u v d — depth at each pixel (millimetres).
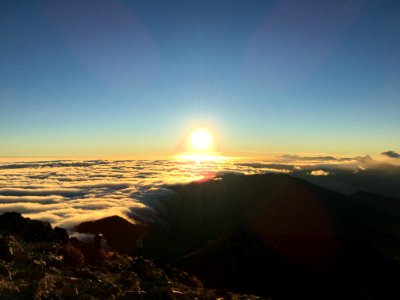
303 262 41094
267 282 35062
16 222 16297
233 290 32969
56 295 7930
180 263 45250
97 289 8945
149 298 9219
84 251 14039
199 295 11367
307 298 32250
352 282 37938
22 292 7652
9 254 10008
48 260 11117
